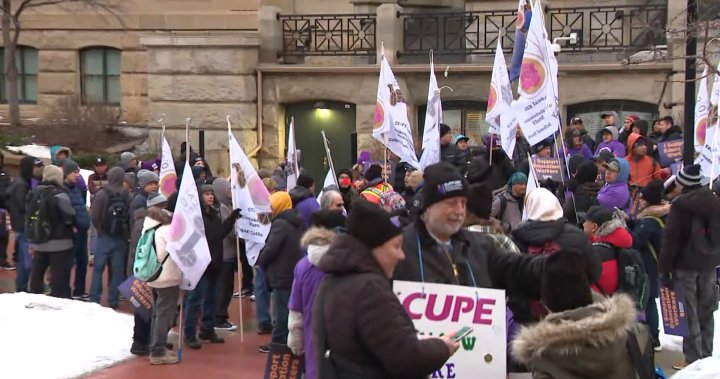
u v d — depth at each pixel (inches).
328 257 185.8
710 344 372.2
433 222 205.0
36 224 495.5
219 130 930.7
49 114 1038.4
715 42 631.2
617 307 177.6
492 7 879.7
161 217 390.3
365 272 183.3
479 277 209.3
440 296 198.8
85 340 430.0
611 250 317.1
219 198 491.2
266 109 925.2
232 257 466.6
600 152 521.3
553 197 260.7
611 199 413.4
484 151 539.2
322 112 917.2
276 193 431.2
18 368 387.5
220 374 386.0
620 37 848.3
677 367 371.9
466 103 866.8
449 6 987.9
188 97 938.1
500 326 199.5
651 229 386.3
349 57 916.6
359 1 962.1
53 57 1112.8
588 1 863.7
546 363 178.5
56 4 1091.3
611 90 804.0
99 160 615.5
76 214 516.4
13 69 1045.8
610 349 176.6
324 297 185.9
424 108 886.4
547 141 494.3
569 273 185.6
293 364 300.0
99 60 1106.7
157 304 396.2
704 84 508.4
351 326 180.2
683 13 662.5
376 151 858.8
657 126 637.9
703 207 350.6
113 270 509.0
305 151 926.4
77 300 494.6
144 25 1071.6
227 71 925.8
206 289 434.9
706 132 479.5
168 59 941.2
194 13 1050.1
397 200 471.8
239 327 470.3
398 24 895.7
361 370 181.8
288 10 999.0
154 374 385.7
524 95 419.2
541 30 414.3
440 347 181.3
